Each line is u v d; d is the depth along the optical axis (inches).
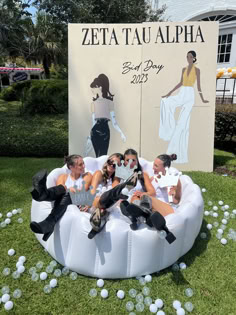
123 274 79.4
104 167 118.6
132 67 174.2
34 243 98.4
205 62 171.5
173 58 171.5
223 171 188.2
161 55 171.6
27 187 149.8
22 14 298.2
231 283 81.3
